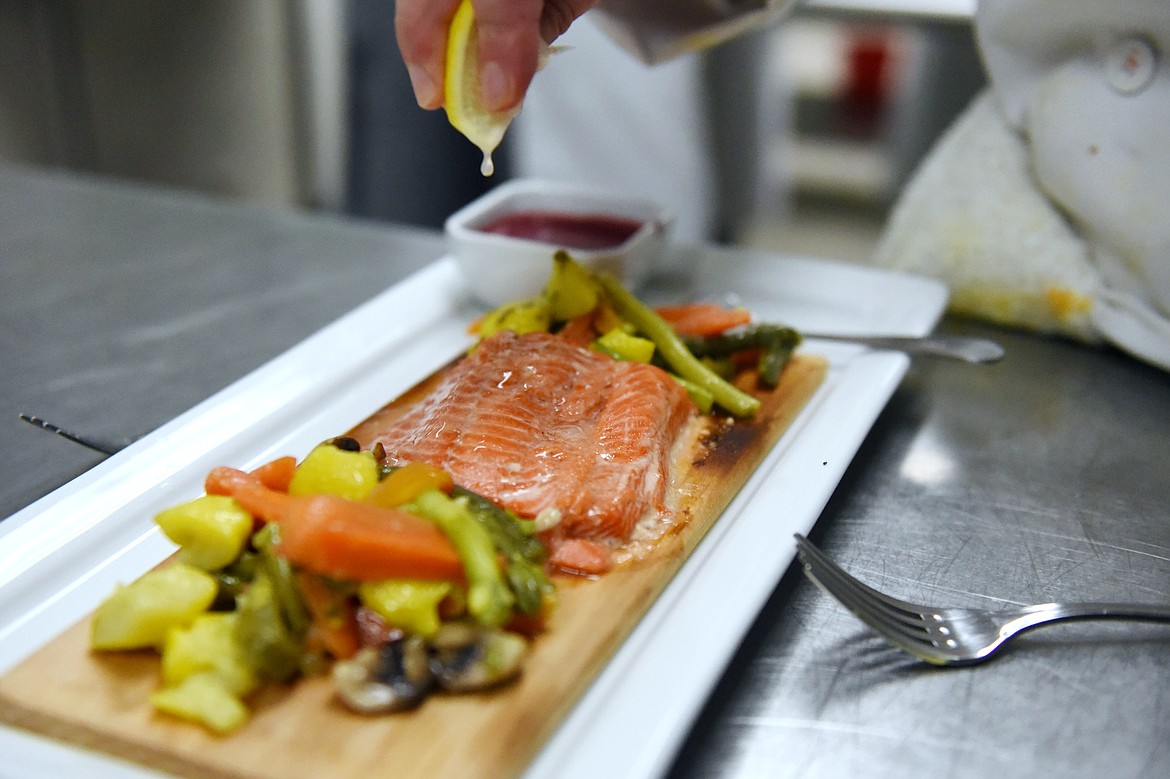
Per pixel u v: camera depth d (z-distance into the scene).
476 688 1.37
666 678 1.41
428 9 1.74
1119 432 2.26
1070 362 2.56
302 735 1.31
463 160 5.20
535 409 1.88
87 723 1.31
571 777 1.27
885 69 4.71
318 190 5.91
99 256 3.13
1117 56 2.39
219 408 2.09
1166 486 2.06
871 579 1.77
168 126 5.92
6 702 1.34
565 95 4.98
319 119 5.70
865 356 2.32
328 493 1.58
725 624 1.50
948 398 2.40
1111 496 2.03
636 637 1.54
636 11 2.70
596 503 1.65
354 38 5.08
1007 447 2.20
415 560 1.40
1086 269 2.59
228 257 3.14
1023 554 1.85
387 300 2.61
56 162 5.77
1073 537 1.90
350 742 1.30
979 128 2.78
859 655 1.60
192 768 1.28
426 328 2.53
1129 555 1.85
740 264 2.82
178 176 6.01
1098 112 2.43
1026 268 2.63
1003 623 1.58
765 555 1.64
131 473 1.87
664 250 2.69
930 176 2.84
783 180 5.23
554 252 2.45
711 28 2.69
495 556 1.45
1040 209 2.65
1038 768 1.39
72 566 1.68
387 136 5.21
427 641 1.40
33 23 5.39
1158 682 1.54
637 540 1.71
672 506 1.80
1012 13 2.54
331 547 1.37
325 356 2.32
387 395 2.24
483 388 1.91
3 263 3.08
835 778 1.38
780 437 2.07
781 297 2.68
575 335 2.26
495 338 2.08
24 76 5.45
